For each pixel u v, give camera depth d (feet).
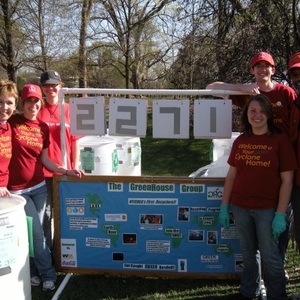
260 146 9.23
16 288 9.20
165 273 11.41
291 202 9.95
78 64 51.80
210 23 29.43
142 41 61.62
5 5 41.91
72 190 11.35
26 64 45.93
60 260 11.69
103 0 56.18
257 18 26.21
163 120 10.78
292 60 10.27
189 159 32.17
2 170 9.91
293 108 9.84
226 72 26.76
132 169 17.37
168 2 50.47
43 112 11.92
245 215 9.55
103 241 11.48
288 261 12.89
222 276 11.30
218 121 10.67
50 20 46.78
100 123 11.03
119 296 11.04
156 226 11.25
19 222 9.19
